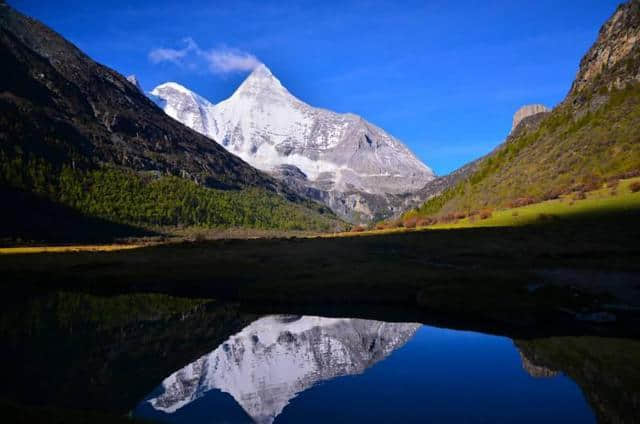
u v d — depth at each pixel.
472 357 35.56
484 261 77.94
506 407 25.25
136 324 51.53
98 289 75.81
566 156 184.12
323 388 29.48
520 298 50.41
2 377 32.50
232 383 30.95
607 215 108.12
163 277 81.62
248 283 73.12
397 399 27.19
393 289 62.12
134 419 21.34
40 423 18.91
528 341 38.94
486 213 144.50
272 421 24.36
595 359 32.78
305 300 61.16
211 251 117.88
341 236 156.12
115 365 35.78
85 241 189.25
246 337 45.16
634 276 57.34
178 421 24.53
